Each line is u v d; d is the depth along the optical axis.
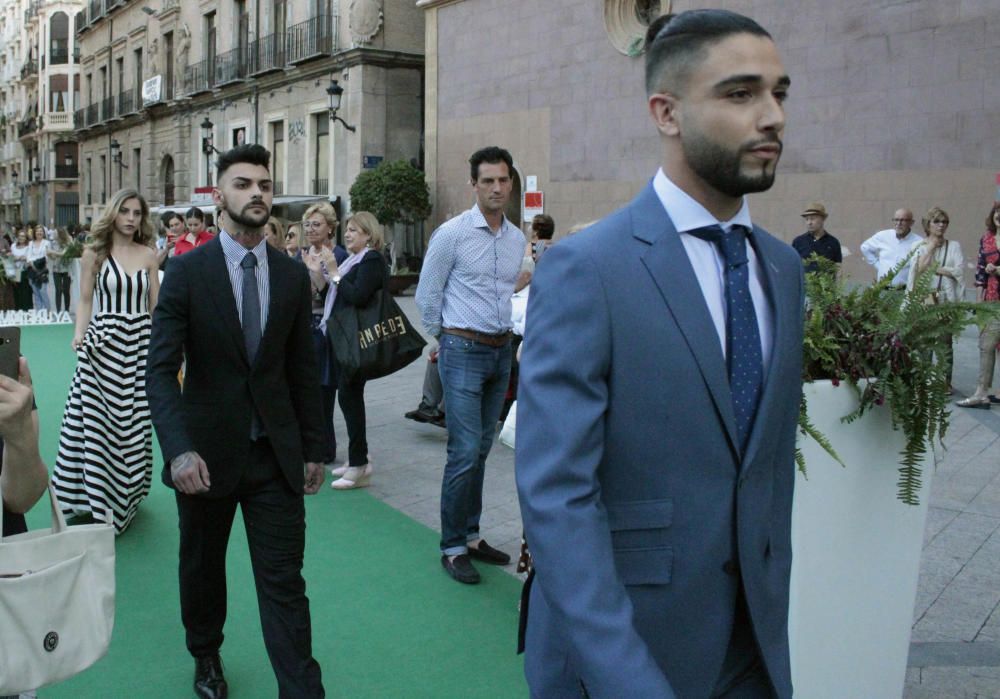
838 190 14.73
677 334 1.68
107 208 5.17
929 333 2.71
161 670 3.64
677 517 1.69
